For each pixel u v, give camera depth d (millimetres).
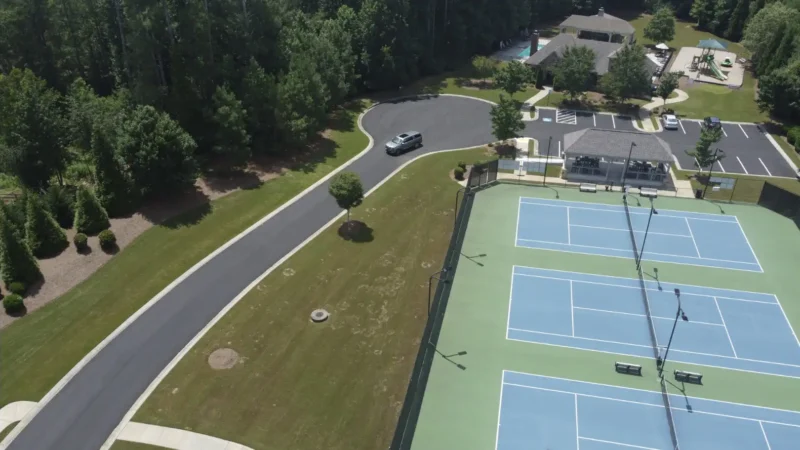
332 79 75688
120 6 72875
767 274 45500
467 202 54125
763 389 35625
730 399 34875
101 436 33812
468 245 48188
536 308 41375
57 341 40156
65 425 34406
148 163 53406
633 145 60594
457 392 34719
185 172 55656
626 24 111500
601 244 48781
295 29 77625
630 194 56656
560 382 35625
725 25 123125
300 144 67688
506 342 38438
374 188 60812
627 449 31750
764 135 75875
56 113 58031
